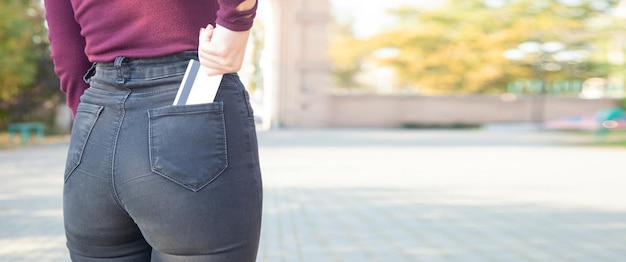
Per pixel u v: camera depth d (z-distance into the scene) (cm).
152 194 135
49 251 548
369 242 607
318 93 3447
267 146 1955
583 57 3919
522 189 1027
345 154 1680
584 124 2755
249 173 143
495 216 769
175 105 136
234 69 138
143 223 139
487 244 608
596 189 1041
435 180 1130
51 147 1825
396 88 5850
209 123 137
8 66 1889
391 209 807
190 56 141
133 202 137
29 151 1659
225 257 139
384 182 1088
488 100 3862
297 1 3384
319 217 738
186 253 138
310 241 606
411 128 3681
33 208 766
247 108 147
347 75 6706
